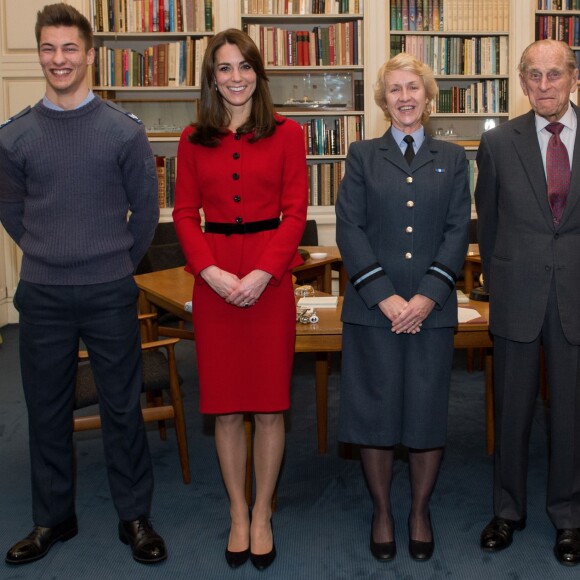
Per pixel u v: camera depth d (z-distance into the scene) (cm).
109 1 618
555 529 268
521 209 236
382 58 634
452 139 663
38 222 224
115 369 238
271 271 229
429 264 236
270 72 636
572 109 236
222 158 235
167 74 630
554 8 640
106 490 313
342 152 652
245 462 258
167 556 255
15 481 324
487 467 334
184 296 354
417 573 241
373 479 251
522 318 237
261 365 239
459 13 636
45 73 216
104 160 221
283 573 243
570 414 243
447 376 241
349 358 245
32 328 232
